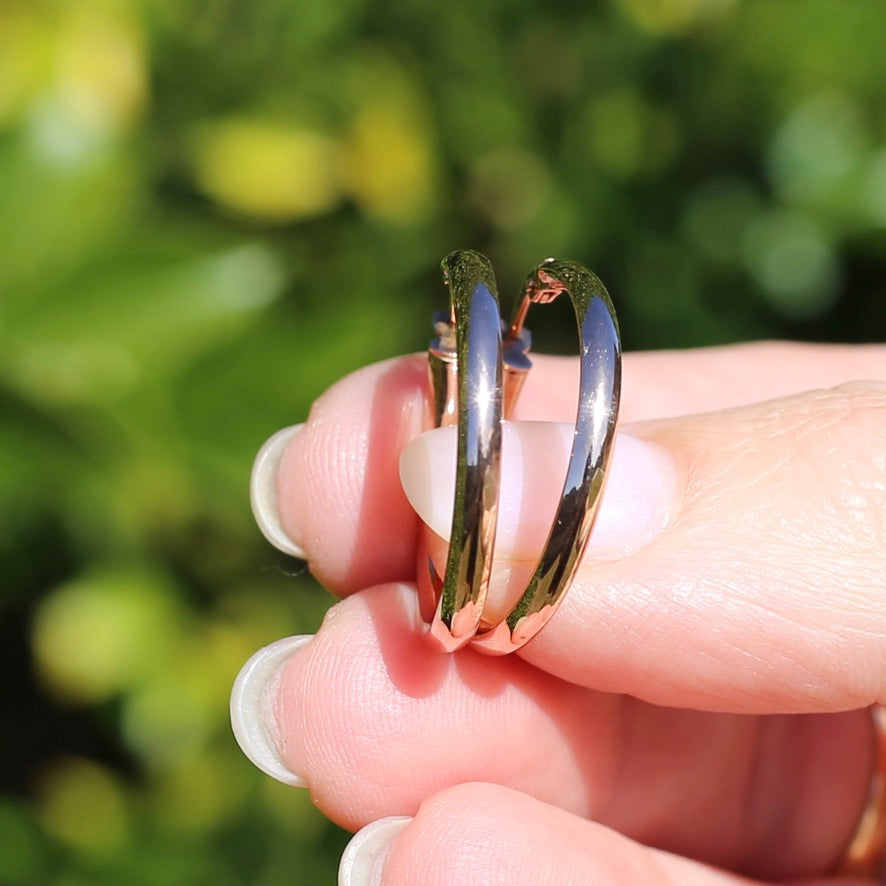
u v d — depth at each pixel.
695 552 0.13
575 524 0.12
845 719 0.15
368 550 0.14
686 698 0.13
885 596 0.12
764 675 0.13
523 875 0.13
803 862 0.15
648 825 0.15
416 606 0.14
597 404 0.12
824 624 0.13
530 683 0.14
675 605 0.13
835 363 0.16
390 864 0.13
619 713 0.14
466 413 0.12
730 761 0.15
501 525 0.12
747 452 0.13
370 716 0.13
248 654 0.19
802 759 0.15
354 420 0.14
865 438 0.13
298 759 0.14
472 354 0.12
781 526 0.13
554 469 0.13
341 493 0.14
